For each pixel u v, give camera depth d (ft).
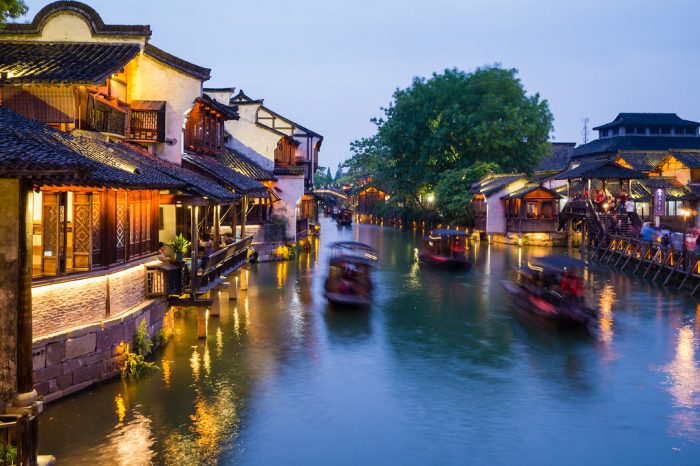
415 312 85.66
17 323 33.76
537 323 77.41
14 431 32.96
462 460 41.22
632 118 298.76
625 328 76.95
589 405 50.80
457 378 57.31
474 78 242.58
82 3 69.97
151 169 60.03
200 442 42.68
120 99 76.79
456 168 235.40
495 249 170.40
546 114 242.58
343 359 62.75
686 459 41.55
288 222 149.18
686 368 60.70
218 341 67.41
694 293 98.78
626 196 158.81
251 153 144.15
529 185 183.21
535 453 42.29
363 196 376.89
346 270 89.56
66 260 46.91
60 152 35.68
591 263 140.67
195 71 81.71
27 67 60.23
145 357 58.90
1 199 33.55
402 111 256.11
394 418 47.85
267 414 48.06
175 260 66.33
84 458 39.58
